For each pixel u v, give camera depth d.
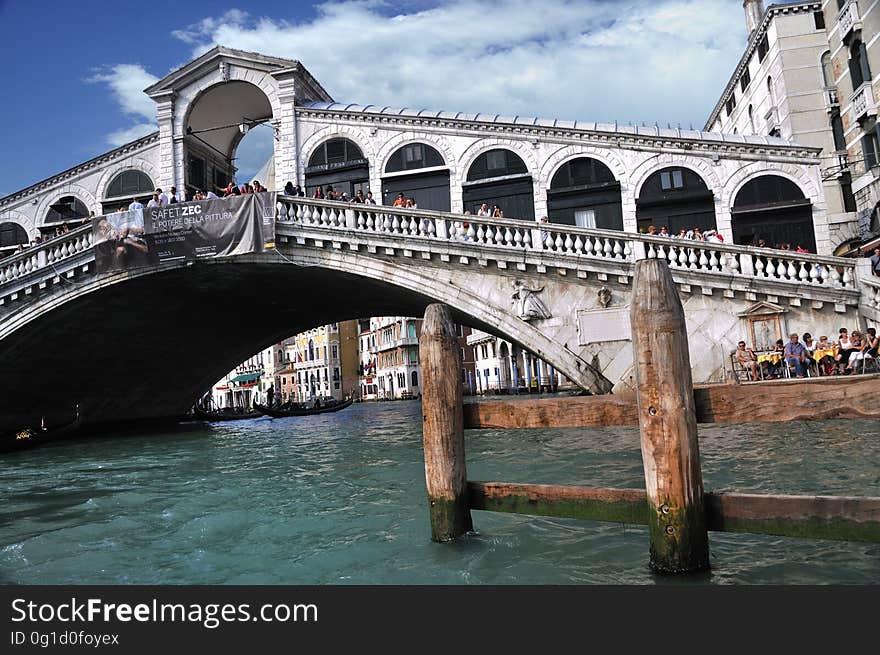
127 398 25.72
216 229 16.31
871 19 18.73
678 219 18.05
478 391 57.25
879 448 7.90
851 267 13.23
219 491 8.34
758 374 12.98
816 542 4.62
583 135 18.44
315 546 5.22
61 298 17.41
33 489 9.70
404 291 16.38
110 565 5.04
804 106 22.52
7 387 20.44
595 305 14.34
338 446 13.86
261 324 24.84
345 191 19.77
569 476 7.45
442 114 19.77
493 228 16.08
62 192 22.50
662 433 3.66
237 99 22.64
